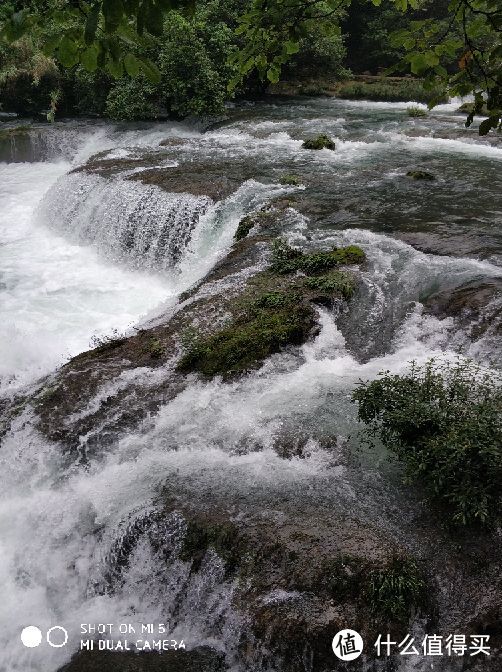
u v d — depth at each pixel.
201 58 17.83
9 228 12.31
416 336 6.21
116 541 4.59
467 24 2.98
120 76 2.33
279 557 4.05
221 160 13.09
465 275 6.90
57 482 5.24
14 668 4.12
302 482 4.70
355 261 7.48
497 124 3.07
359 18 28.98
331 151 13.78
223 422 5.40
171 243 10.04
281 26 3.34
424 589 3.84
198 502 4.58
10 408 6.09
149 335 6.82
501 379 5.11
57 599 4.55
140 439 5.37
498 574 3.90
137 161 13.20
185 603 4.20
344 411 5.32
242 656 3.84
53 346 7.61
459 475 4.10
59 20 2.18
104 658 4.00
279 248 7.94
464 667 3.58
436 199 9.88
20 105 21.66
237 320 6.66
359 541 4.07
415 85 23.42
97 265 10.59
